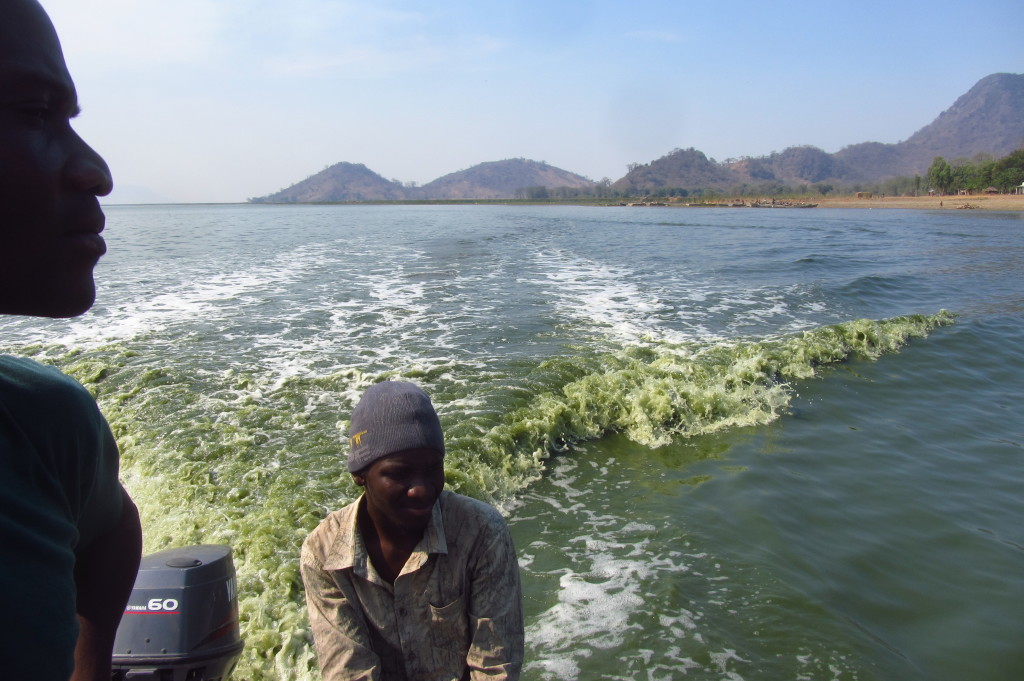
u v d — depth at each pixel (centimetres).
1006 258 2462
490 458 654
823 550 536
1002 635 442
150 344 1003
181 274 1775
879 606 470
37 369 113
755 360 968
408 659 192
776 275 1906
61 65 108
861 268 2117
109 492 130
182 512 555
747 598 471
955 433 798
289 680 400
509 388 818
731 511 593
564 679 397
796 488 642
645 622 444
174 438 667
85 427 117
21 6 102
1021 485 664
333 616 189
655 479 661
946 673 407
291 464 616
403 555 188
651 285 1669
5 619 88
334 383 837
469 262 2131
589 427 764
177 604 240
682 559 517
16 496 96
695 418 798
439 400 782
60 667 94
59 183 103
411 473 177
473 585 190
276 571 461
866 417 844
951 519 591
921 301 1577
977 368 1065
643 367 912
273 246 2780
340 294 1455
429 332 1105
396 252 2489
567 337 1091
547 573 499
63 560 101
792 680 397
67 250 106
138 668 236
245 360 926
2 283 103
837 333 1148
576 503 612
